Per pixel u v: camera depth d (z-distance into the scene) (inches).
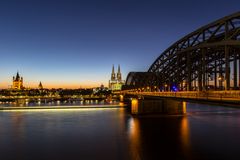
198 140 2158.0
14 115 4564.5
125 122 3435.0
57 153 1772.9
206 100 1892.2
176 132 2578.7
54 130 2753.4
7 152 1806.1
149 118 3909.9
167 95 3002.0
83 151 1822.1
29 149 1884.8
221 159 1598.2
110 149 1878.7
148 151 1817.2
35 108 6348.4
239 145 1947.6
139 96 4886.8
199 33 2719.0
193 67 3671.3
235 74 2453.2
